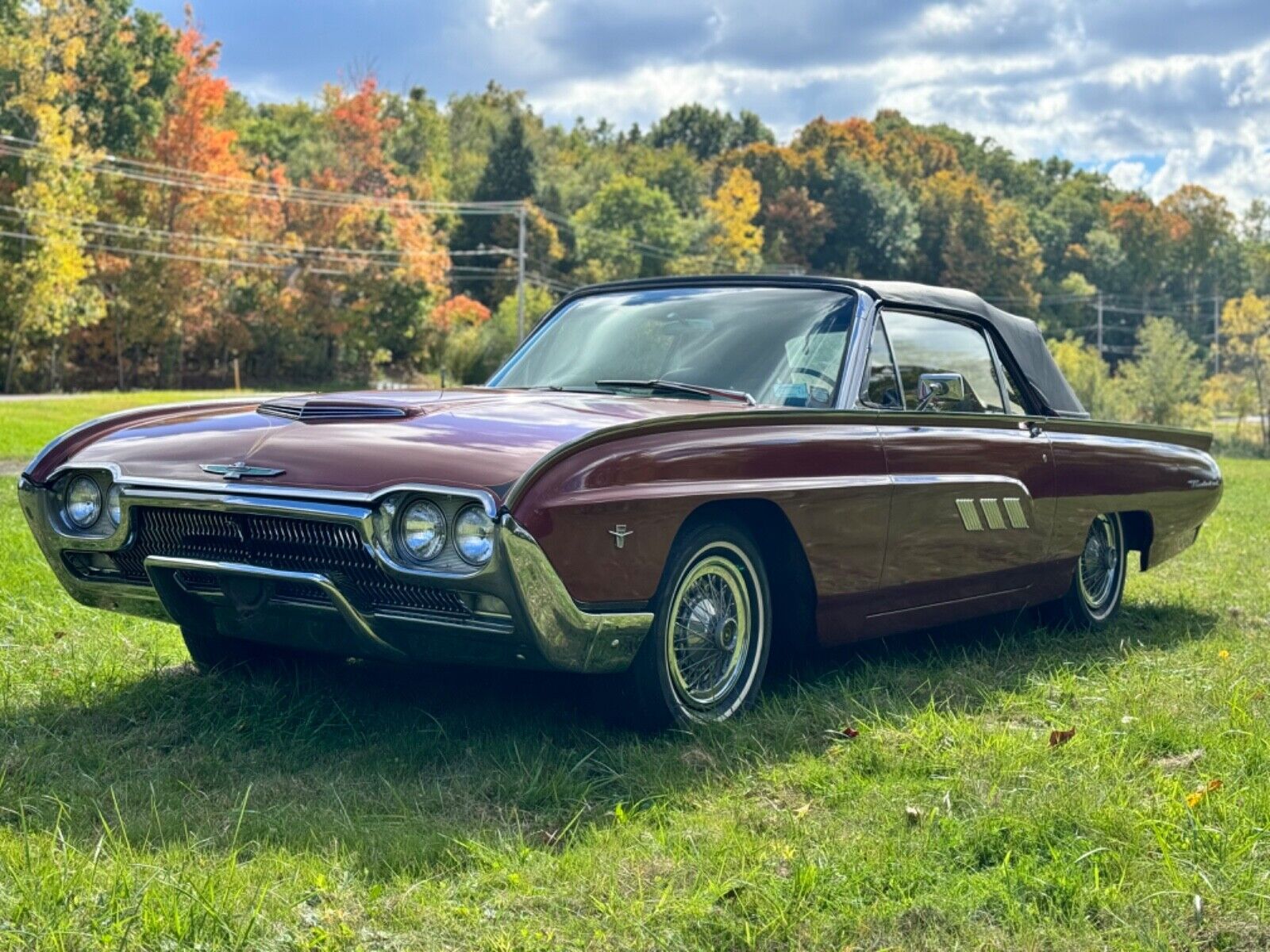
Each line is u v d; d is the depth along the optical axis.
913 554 4.65
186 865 2.79
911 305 5.08
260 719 4.06
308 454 3.63
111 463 3.91
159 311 65.94
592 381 4.82
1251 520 12.37
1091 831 3.10
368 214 73.56
